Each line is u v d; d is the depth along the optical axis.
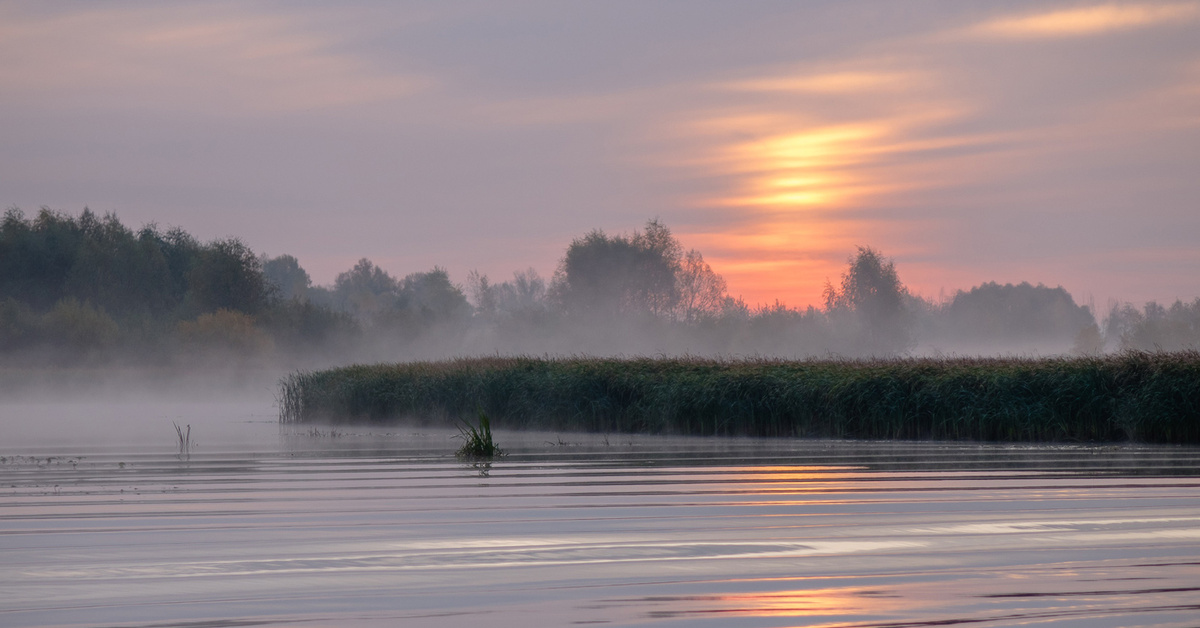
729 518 14.01
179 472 20.97
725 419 33.06
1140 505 15.12
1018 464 21.84
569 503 15.62
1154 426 28.09
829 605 9.08
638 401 35.25
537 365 38.81
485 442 25.16
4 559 11.16
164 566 10.78
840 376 32.38
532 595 9.47
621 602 9.20
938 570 10.50
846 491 17.03
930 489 17.25
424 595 9.48
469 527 13.28
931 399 30.53
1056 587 9.71
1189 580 10.00
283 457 24.92
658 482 18.58
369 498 16.33
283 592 9.59
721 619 8.63
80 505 15.56
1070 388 29.22
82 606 9.08
